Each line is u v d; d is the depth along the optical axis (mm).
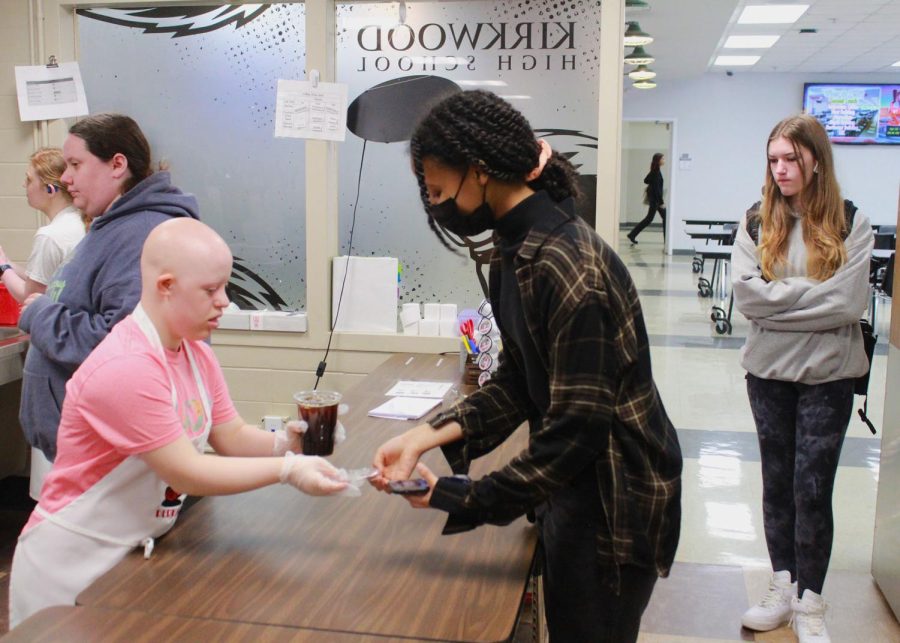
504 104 1342
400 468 1509
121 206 2182
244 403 3568
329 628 1236
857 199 15406
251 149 3557
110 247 2158
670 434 1459
